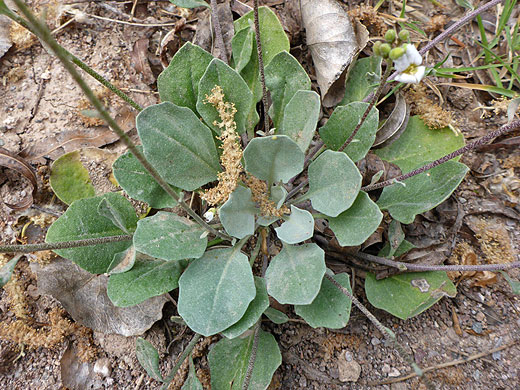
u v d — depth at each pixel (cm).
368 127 17
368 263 19
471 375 18
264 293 16
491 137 14
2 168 20
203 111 18
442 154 20
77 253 16
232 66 20
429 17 23
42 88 21
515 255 20
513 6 21
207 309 16
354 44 19
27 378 18
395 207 18
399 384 18
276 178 17
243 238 18
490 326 19
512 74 21
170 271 17
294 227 17
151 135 16
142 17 22
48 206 19
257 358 17
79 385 18
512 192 20
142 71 21
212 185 20
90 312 18
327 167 17
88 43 22
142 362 15
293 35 21
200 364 19
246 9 22
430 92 22
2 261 19
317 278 15
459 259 20
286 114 18
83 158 19
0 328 18
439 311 19
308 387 18
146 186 17
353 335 19
